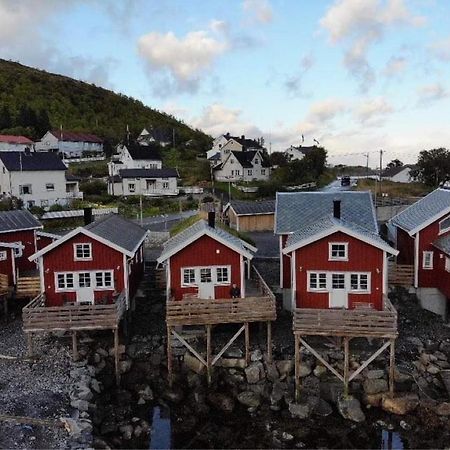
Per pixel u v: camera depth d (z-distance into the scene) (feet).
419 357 88.43
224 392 82.64
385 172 351.67
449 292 100.07
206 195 252.62
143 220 195.52
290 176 301.84
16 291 105.09
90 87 593.42
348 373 80.23
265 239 166.61
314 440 71.67
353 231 88.38
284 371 84.74
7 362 84.53
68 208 207.82
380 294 90.17
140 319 101.86
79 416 70.03
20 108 445.78
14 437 63.98
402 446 70.03
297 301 92.58
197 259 91.91
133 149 318.24
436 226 106.32
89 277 94.84
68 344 91.45
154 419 76.38
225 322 84.12
